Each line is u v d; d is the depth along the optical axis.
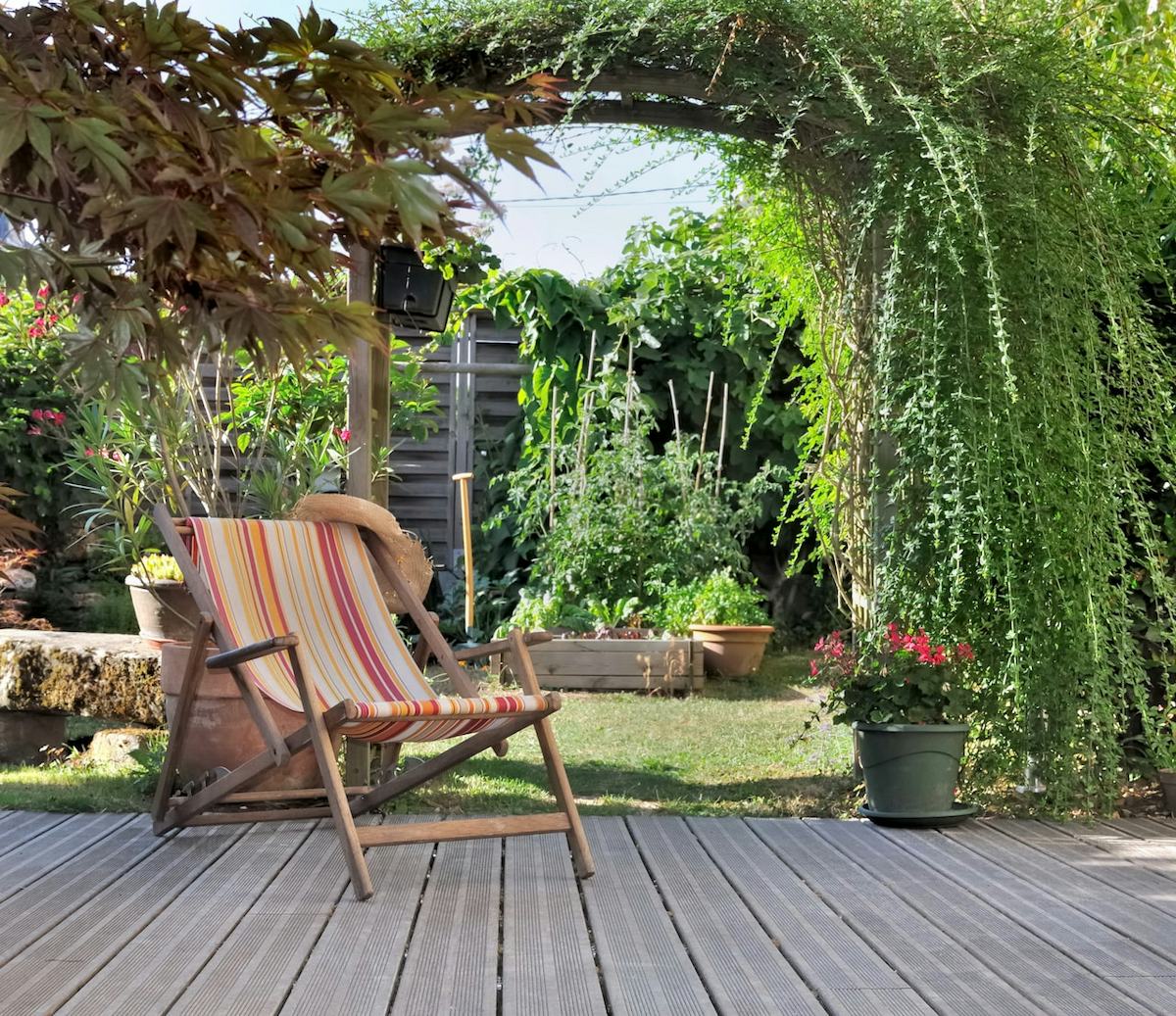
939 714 3.91
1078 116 4.04
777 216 4.77
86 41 1.56
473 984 2.33
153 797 4.11
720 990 2.30
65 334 1.69
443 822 3.12
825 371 4.69
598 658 7.04
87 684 4.88
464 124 1.73
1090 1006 2.23
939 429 4.04
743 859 3.40
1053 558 3.97
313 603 3.75
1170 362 4.32
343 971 2.39
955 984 2.35
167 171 1.43
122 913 2.78
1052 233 3.95
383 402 4.62
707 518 7.99
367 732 3.17
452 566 8.90
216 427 4.86
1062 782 3.97
